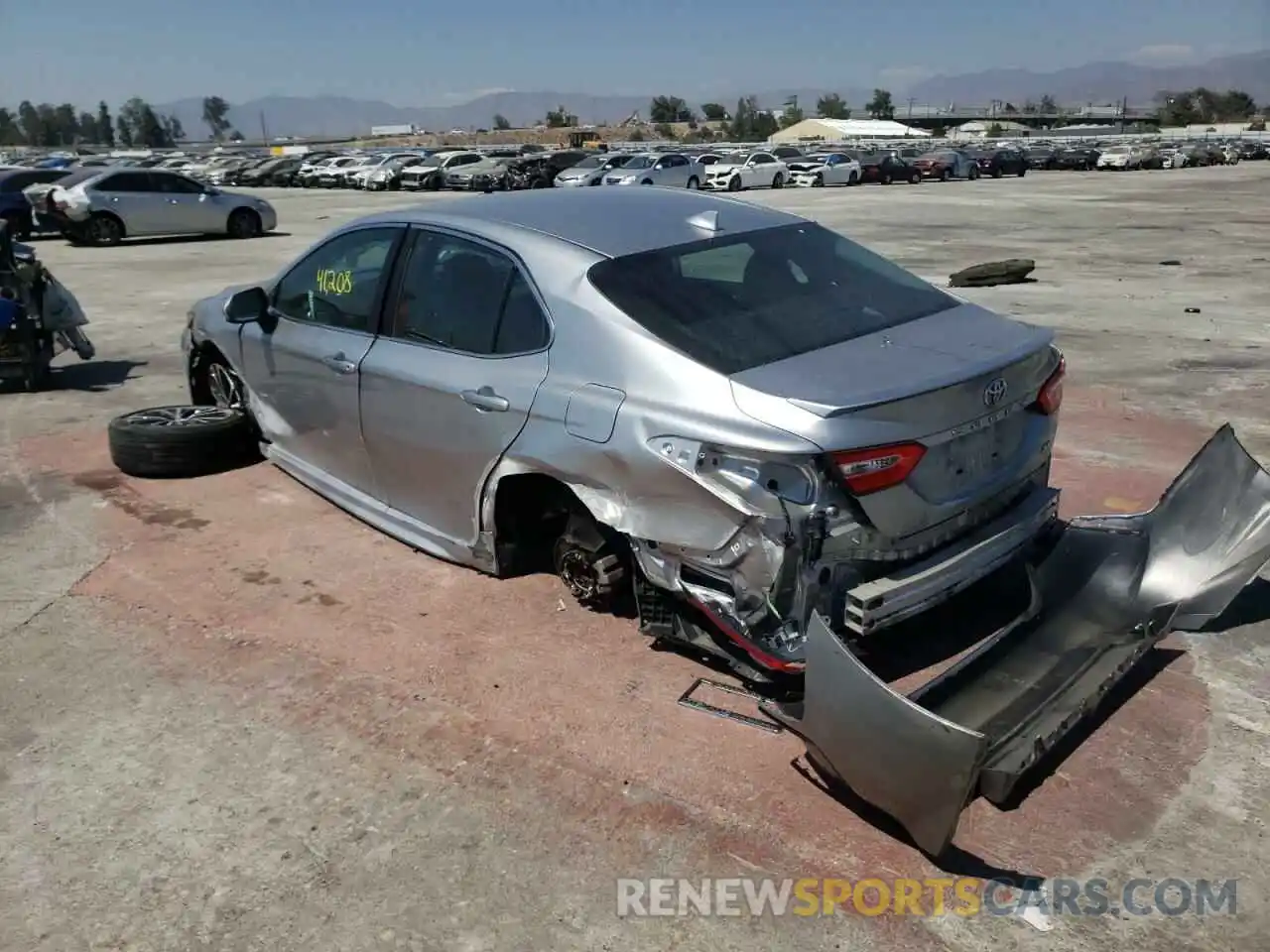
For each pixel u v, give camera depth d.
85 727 3.55
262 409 5.70
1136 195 32.22
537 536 4.41
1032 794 3.08
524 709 3.57
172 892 2.79
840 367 3.32
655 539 3.40
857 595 3.13
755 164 37.72
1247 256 16.14
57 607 4.43
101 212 20.58
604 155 38.28
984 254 16.73
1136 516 4.18
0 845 2.98
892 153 43.97
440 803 3.11
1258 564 3.71
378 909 2.71
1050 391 3.77
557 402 3.69
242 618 4.29
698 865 2.83
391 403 4.49
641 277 3.75
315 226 24.34
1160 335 9.80
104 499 5.72
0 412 7.64
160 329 10.99
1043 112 176.75
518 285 3.97
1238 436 6.49
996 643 3.57
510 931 2.62
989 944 2.54
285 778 3.25
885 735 2.70
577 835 2.96
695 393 3.30
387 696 3.68
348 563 4.79
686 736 3.39
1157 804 3.02
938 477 3.30
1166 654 3.86
